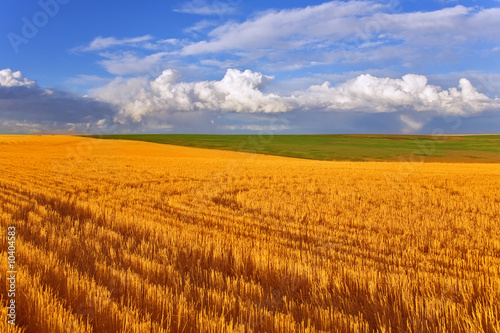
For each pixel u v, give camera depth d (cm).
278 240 830
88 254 630
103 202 1250
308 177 2392
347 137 10756
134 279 496
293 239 876
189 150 6250
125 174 2294
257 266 585
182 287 501
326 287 503
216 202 1445
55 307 401
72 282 471
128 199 1363
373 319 435
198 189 1728
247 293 488
